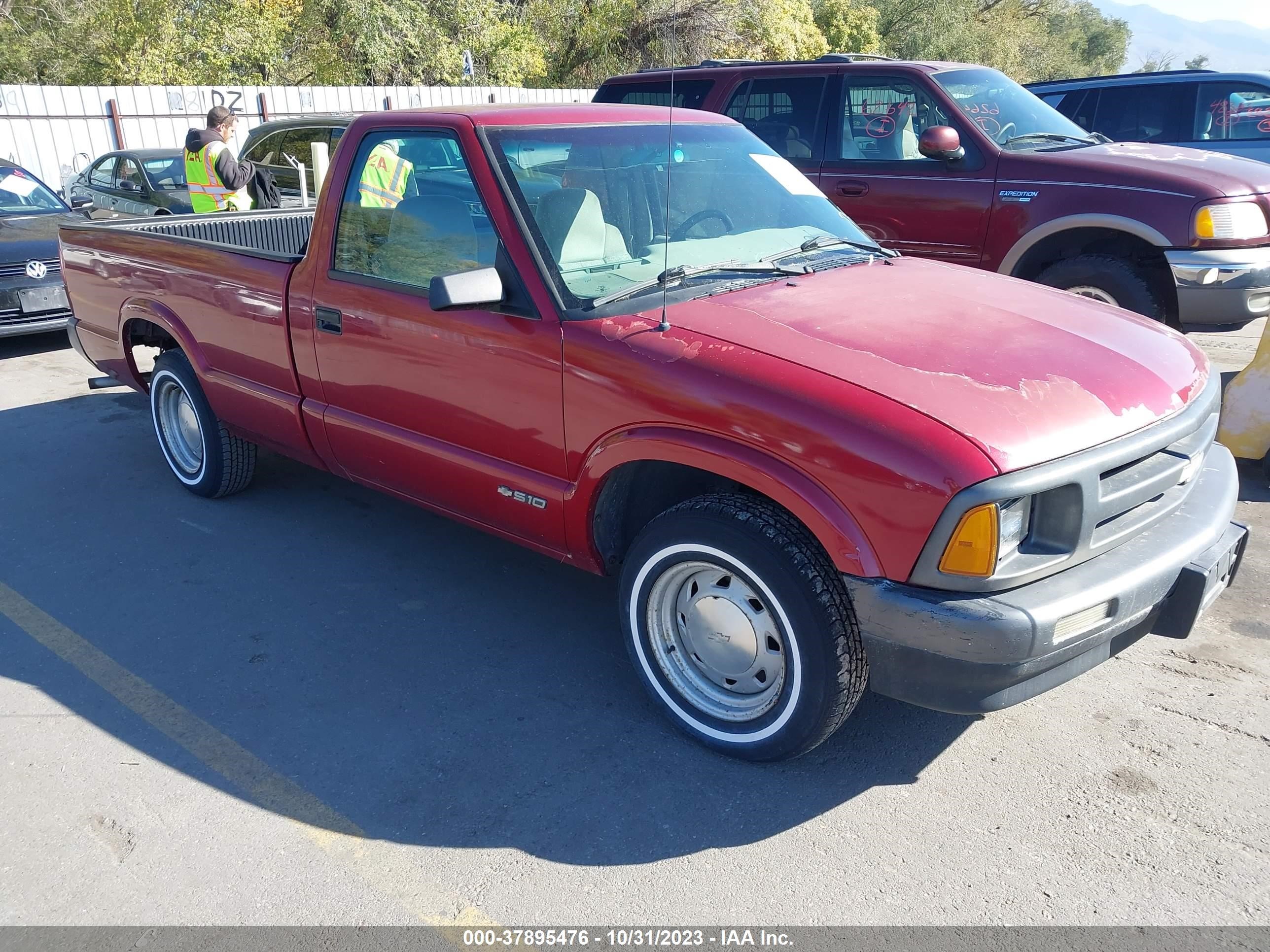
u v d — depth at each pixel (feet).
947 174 21.56
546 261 10.51
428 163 11.70
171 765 10.02
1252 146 29.04
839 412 8.40
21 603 13.42
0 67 78.43
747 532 8.93
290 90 61.98
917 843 8.77
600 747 10.21
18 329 26.84
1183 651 11.77
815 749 10.12
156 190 39.60
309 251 13.07
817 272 11.51
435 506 12.73
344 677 11.57
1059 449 8.22
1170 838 8.77
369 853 8.77
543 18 94.17
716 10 90.74
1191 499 9.78
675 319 9.91
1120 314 11.22
